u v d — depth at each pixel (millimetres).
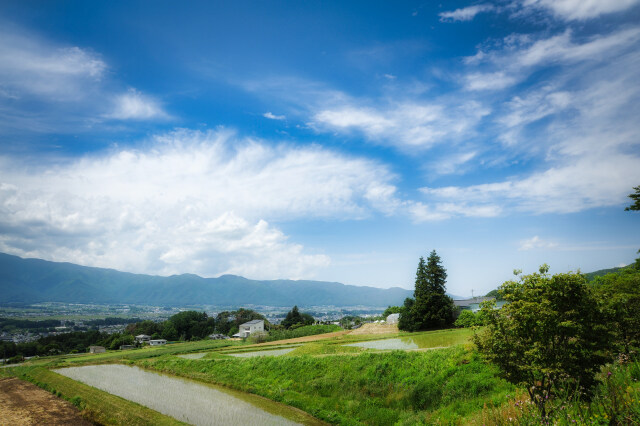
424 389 21984
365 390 24828
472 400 18781
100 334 131750
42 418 23625
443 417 18125
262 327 116688
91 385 34500
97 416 23250
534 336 11734
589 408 9820
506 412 12781
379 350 33469
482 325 13828
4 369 49375
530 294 11992
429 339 41500
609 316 11180
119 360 52031
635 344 13891
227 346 60500
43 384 34906
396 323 68375
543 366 11133
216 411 24562
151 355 55250
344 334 61344
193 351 55844
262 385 30312
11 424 22562
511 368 12133
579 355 10961
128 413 23797
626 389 9438
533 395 11719
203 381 35625
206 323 124125
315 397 25953
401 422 19781
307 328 71875
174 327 120062
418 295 58750
